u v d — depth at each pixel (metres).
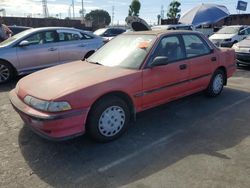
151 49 4.18
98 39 8.92
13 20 28.88
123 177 2.94
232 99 5.63
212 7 12.66
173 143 3.69
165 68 4.29
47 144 3.68
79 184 2.83
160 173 2.99
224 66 5.70
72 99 3.24
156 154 3.41
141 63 4.03
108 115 3.65
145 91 4.05
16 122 4.47
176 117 4.62
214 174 2.95
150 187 2.76
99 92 3.45
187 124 4.34
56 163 3.23
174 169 3.06
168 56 4.44
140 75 3.92
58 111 3.17
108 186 2.79
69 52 8.14
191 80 4.88
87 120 3.50
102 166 3.16
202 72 5.11
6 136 3.94
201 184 2.78
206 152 3.43
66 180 2.90
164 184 2.80
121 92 3.75
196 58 4.92
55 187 2.79
